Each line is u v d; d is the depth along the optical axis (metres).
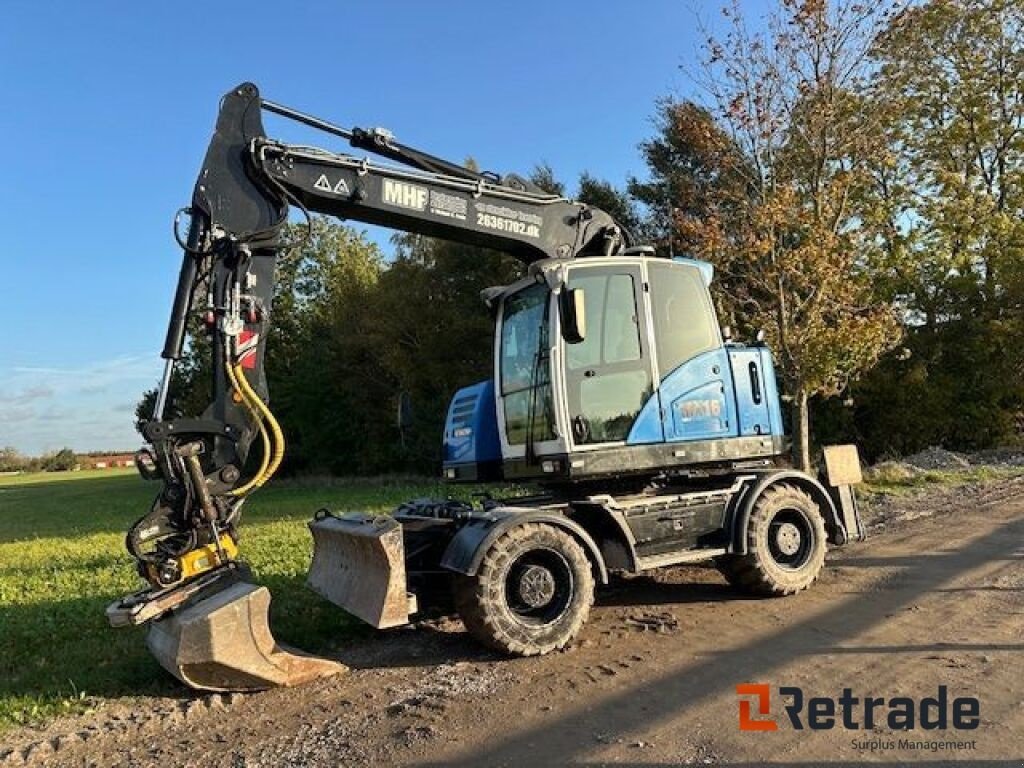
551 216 7.32
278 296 35.44
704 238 12.90
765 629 6.27
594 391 6.70
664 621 6.62
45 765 4.49
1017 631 5.81
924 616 6.33
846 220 14.08
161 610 5.30
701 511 7.07
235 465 5.65
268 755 4.46
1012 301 20.89
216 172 5.90
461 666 5.75
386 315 26.39
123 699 5.43
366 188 6.40
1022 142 23.20
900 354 17.88
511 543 5.87
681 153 20.28
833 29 12.41
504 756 4.25
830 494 8.12
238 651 5.30
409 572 6.46
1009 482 13.92
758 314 13.00
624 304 6.94
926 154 22.78
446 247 25.28
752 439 7.37
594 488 7.28
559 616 5.98
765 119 12.70
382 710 5.01
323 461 33.06
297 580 8.58
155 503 5.51
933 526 10.23
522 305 7.21
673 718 4.62
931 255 21.48
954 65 23.11
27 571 11.64
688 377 7.11
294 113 6.30
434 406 25.55
